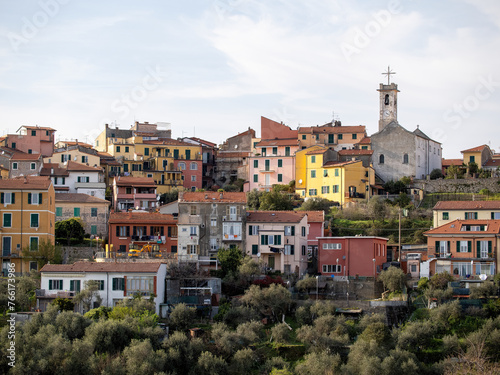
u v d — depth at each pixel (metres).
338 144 182.25
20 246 111.69
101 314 95.06
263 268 115.94
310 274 118.81
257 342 94.19
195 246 117.69
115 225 121.88
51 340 83.75
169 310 100.50
